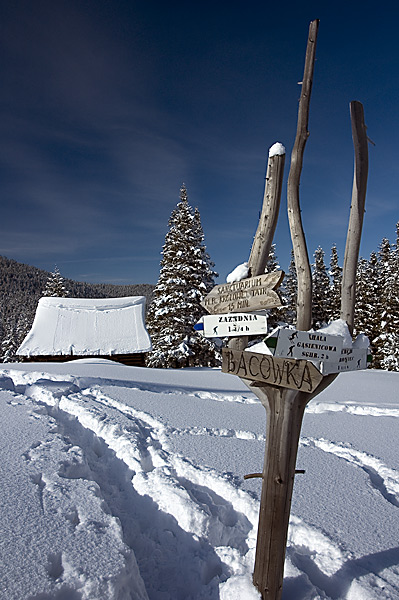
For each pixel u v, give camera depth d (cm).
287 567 308
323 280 3422
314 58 275
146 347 2269
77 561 281
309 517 374
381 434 655
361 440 619
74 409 698
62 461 449
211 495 420
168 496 397
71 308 2422
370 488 443
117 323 2384
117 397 799
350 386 1189
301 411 275
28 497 361
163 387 959
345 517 378
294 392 269
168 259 2688
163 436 578
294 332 255
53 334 2266
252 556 325
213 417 703
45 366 1223
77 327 2322
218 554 332
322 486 443
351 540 341
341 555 320
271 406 276
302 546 343
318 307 3369
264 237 295
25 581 254
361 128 274
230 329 294
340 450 573
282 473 269
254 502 391
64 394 810
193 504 381
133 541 364
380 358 3212
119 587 269
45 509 345
